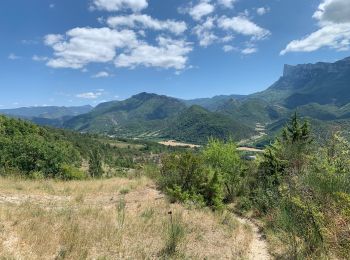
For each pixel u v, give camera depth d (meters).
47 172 24.03
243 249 11.46
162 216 13.45
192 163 19.72
